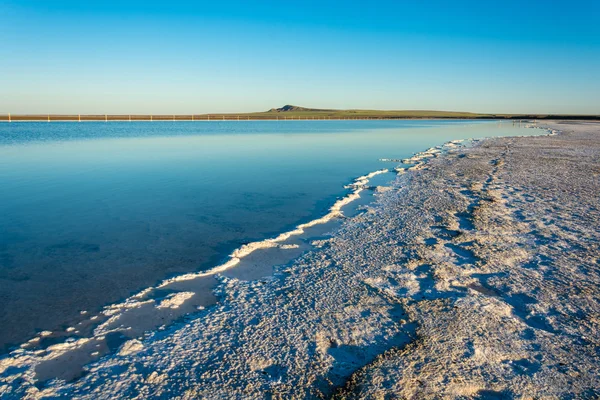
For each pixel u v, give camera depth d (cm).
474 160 2084
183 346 463
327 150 2802
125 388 394
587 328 488
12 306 564
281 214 1046
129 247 795
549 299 562
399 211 1048
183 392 386
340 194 1292
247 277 657
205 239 845
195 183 1477
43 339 488
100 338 488
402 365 415
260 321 512
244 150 2772
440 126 7694
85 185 1420
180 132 5381
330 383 397
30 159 2180
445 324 495
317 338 472
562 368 411
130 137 4203
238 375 410
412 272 657
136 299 586
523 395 371
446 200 1158
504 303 552
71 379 412
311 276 647
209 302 574
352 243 802
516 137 3919
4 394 387
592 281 618
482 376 398
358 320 510
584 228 877
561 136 3944
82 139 3853
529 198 1167
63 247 792
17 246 795
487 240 802
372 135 4669
